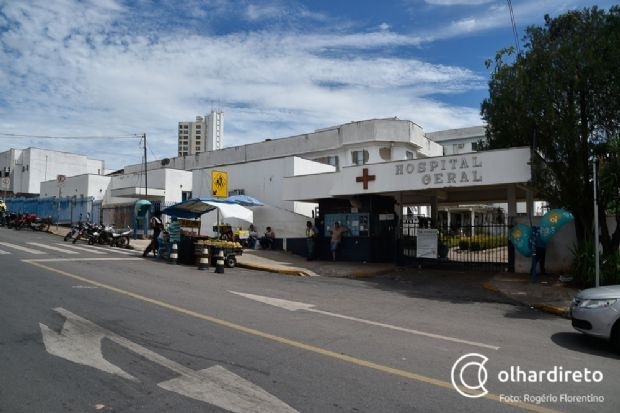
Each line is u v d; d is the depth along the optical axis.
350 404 4.69
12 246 19.64
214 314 8.53
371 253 19.97
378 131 33.81
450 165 16.30
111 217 33.16
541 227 13.81
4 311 8.02
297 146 38.62
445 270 17.88
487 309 10.82
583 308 7.59
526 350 7.13
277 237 25.23
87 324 7.38
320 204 22.12
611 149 12.04
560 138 13.12
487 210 43.75
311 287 13.23
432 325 8.67
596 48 12.99
